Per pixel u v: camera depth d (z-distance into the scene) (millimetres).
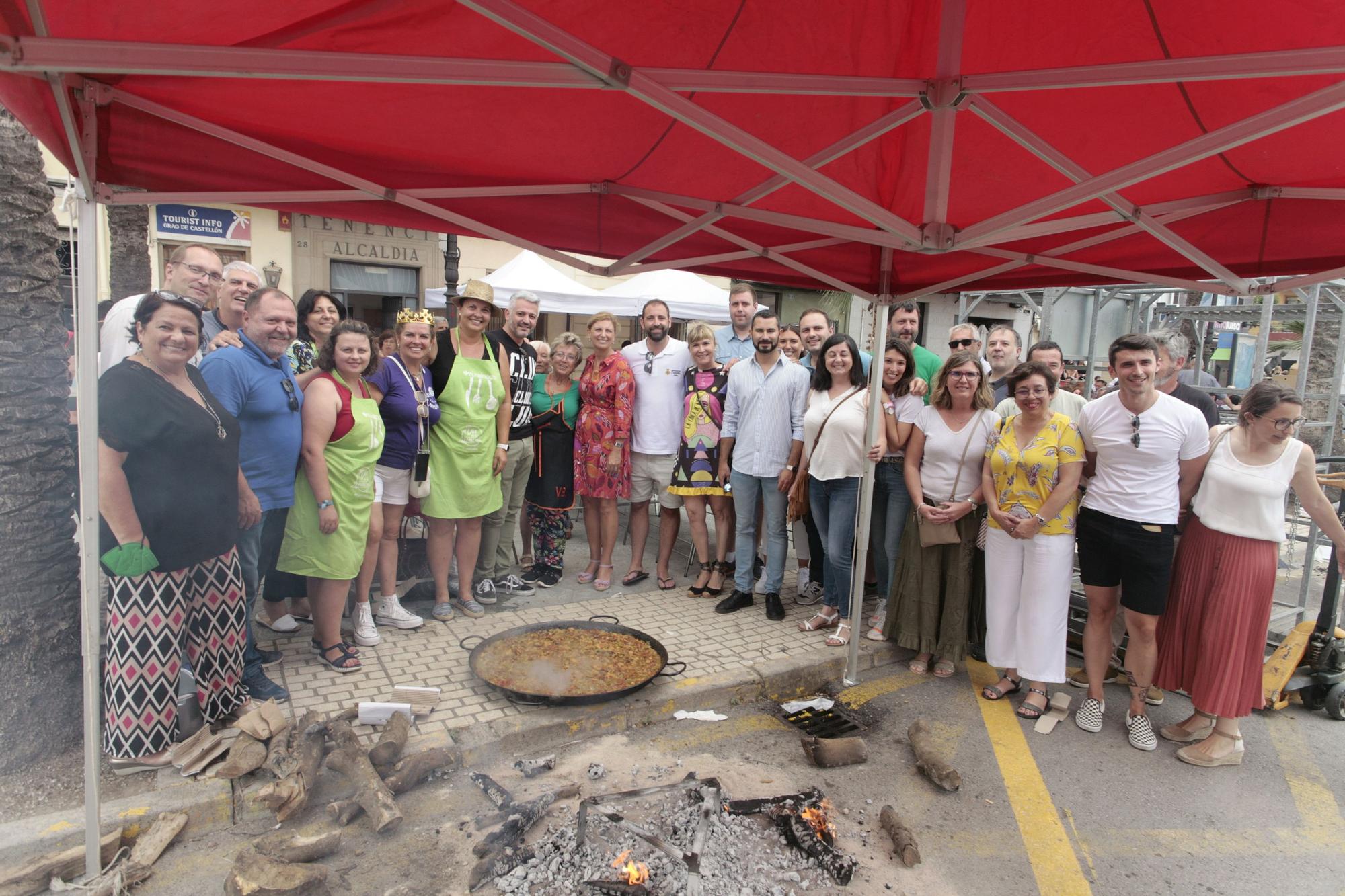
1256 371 6152
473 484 4523
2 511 2844
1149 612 3689
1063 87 2027
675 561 6340
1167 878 2771
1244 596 3523
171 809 2725
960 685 4422
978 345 5391
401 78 1776
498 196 3387
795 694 4250
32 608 2918
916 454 4418
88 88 2264
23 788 2789
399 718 3299
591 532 5641
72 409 4113
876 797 3223
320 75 1739
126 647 2859
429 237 13625
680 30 2328
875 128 2428
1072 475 3809
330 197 2979
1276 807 3275
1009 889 2670
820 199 3666
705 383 5254
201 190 2689
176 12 1863
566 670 3859
